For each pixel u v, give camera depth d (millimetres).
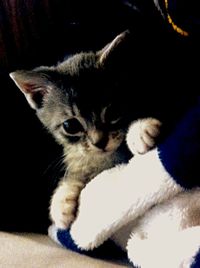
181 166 221
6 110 327
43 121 314
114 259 246
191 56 280
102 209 240
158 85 282
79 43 325
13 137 325
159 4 283
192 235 206
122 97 284
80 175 297
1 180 314
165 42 287
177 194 226
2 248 259
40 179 318
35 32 320
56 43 330
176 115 258
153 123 252
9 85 330
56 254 250
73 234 253
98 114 281
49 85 300
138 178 233
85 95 282
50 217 287
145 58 288
